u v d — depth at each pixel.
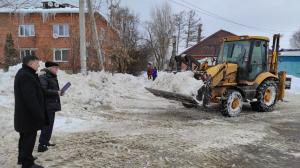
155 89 10.30
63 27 28.97
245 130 7.99
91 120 8.46
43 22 28.92
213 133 7.57
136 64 27.58
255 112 10.79
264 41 10.88
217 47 11.60
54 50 29.09
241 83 10.22
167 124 8.37
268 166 5.62
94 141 6.58
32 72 4.78
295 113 10.73
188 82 9.63
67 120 8.12
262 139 7.27
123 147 6.25
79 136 6.91
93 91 12.23
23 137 4.83
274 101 11.07
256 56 10.62
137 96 13.59
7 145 6.13
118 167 5.22
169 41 37.84
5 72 11.92
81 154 5.77
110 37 18.81
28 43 29.06
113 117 9.04
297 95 17.41
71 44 21.06
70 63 21.66
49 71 5.92
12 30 26.80
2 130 6.94
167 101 12.58
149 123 8.41
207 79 9.41
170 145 6.50
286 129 8.34
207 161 5.71
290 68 35.69
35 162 5.33
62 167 5.14
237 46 10.75
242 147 6.62
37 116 4.70
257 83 10.59
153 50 36.97
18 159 5.00
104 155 5.76
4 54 24.83
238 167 5.51
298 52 36.12
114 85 14.52
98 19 19.58
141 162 5.49
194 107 11.08
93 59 17.91
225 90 9.88
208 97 9.43
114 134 7.18
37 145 6.24
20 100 4.69
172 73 10.42
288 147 6.75
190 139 7.00
